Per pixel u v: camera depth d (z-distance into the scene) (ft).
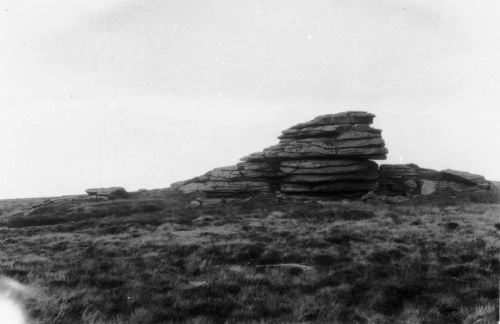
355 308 36.83
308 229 86.48
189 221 114.01
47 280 48.29
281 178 162.71
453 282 42.96
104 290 43.80
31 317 35.06
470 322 32.17
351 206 127.75
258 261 57.67
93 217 135.54
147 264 56.95
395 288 41.01
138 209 143.95
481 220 91.50
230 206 143.74
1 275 49.55
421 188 155.94
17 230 115.85
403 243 67.82
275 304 38.01
